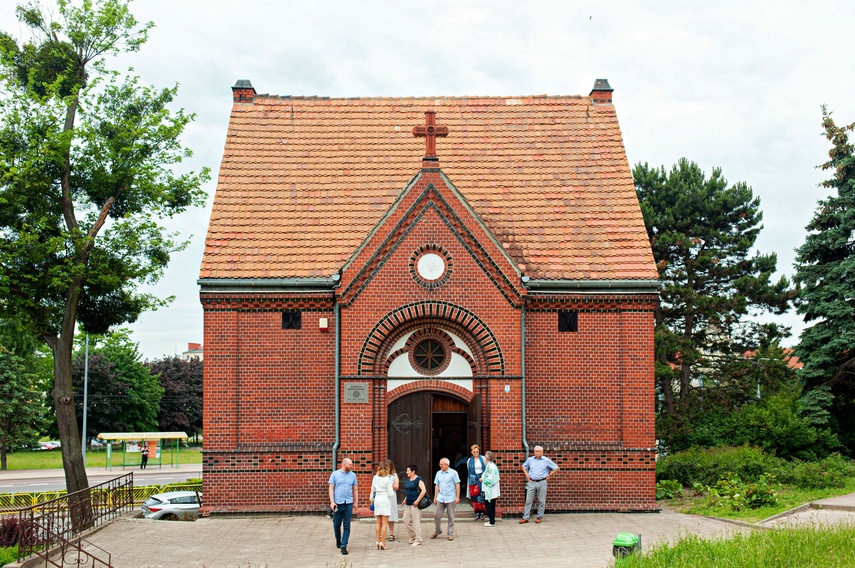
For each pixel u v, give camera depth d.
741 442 35.41
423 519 22.47
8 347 64.44
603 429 23.98
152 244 27.12
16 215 25.80
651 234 45.03
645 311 24.25
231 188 25.80
